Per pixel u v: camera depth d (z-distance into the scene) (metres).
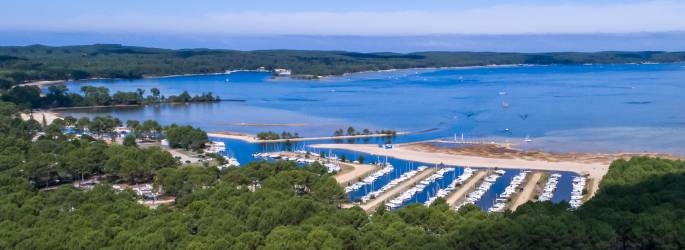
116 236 167.50
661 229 165.62
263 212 188.50
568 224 168.38
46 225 180.25
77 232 168.88
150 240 159.62
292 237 162.12
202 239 162.50
